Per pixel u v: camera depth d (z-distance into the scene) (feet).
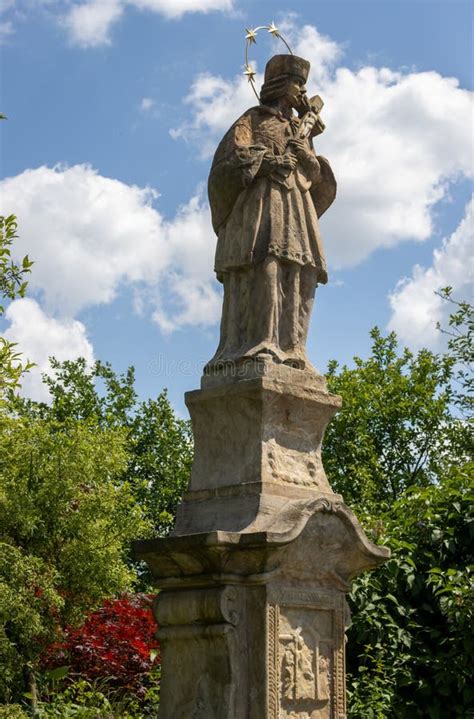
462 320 80.43
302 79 27.84
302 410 25.58
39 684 44.96
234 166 26.20
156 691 38.09
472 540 34.50
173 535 25.02
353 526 24.64
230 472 24.98
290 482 24.86
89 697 37.68
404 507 36.24
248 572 23.36
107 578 47.67
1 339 27.37
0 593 42.47
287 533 22.86
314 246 27.17
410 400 104.99
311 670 24.02
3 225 27.63
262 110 27.48
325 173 27.99
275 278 26.02
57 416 102.37
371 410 105.29
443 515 35.06
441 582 32.24
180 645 24.11
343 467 103.50
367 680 30.94
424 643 32.76
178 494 99.60
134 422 102.37
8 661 42.78
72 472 48.19
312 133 28.35
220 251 26.78
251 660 23.13
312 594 24.31
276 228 26.20
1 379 27.43
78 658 43.29
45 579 44.39
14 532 47.03
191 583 23.99
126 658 41.70
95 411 102.99
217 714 22.93
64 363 105.50
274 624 23.25
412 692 32.17
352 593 32.40
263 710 22.76
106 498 49.11
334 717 24.36
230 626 23.11
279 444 25.13
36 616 42.78
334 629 24.76
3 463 48.14
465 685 31.71
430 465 102.17
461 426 84.02
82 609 46.75
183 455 101.86
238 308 26.48
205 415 25.75
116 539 49.55
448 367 105.60
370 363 109.29
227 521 24.20
